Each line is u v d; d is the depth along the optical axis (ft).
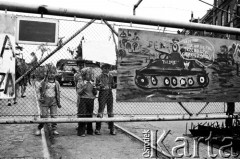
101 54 18.28
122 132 26.20
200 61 20.81
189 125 30.55
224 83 21.61
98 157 17.92
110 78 23.85
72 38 17.44
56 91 23.26
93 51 18.10
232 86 21.86
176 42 20.10
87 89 23.41
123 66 18.81
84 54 17.92
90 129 24.76
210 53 21.13
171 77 19.95
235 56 21.98
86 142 21.81
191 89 20.52
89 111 23.81
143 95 19.27
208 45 21.09
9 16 16.37
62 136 23.67
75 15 17.37
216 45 21.36
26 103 36.91
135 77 19.10
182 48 20.27
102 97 23.82
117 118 18.34
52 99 23.07
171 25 19.29
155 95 19.54
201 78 20.85
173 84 20.01
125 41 18.81
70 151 19.17
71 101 45.68
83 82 23.36
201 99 20.86
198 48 20.75
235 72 21.95
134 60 19.06
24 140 20.62
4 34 16.31
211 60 21.16
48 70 22.98
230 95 21.76
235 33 21.08
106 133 25.58
